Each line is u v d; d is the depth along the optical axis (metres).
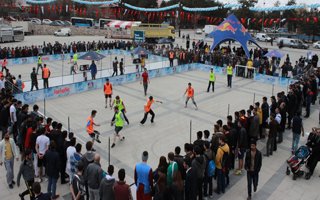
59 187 9.77
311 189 10.20
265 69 26.89
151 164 11.40
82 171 8.17
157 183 7.39
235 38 30.33
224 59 30.22
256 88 23.95
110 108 18.02
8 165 9.46
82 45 37.88
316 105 20.33
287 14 59.25
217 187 9.67
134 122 15.88
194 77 27.41
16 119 12.07
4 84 17.95
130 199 7.05
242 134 10.73
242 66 27.80
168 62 33.38
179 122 16.11
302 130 12.67
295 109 15.47
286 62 26.55
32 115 11.54
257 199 9.46
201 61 32.34
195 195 8.20
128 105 18.70
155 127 15.29
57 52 35.62
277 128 12.69
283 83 24.95
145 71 20.72
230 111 18.02
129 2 71.19
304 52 46.44
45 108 17.66
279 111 13.51
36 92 18.84
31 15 76.06
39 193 6.52
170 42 47.66
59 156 8.95
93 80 22.16
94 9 80.75
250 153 9.18
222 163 9.42
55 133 9.79
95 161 7.96
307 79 19.81
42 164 9.76
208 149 9.11
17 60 30.88
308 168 10.98
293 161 10.80
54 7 61.84
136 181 7.85
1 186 9.72
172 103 19.41
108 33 59.53
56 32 61.06
